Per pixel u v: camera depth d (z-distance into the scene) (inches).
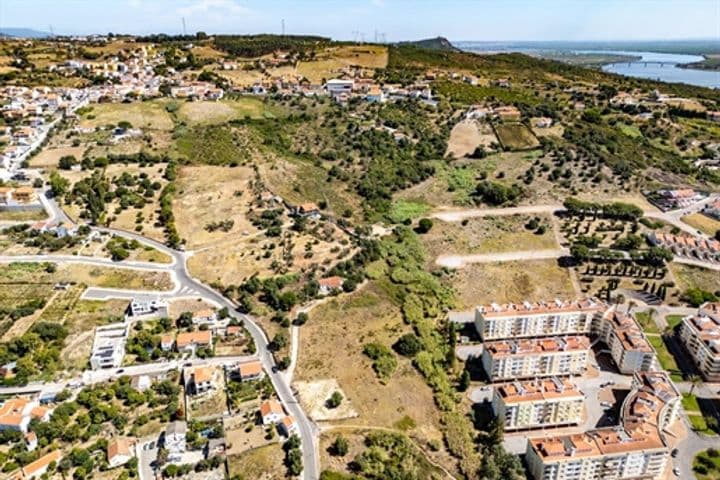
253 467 4453.7
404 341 5979.3
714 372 6072.8
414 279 7317.9
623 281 7726.4
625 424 5004.9
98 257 7322.8
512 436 5305.1
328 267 7229.3
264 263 7268.7
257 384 5349.4
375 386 5472.4
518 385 5364.2
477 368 6190.9
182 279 6993.1
